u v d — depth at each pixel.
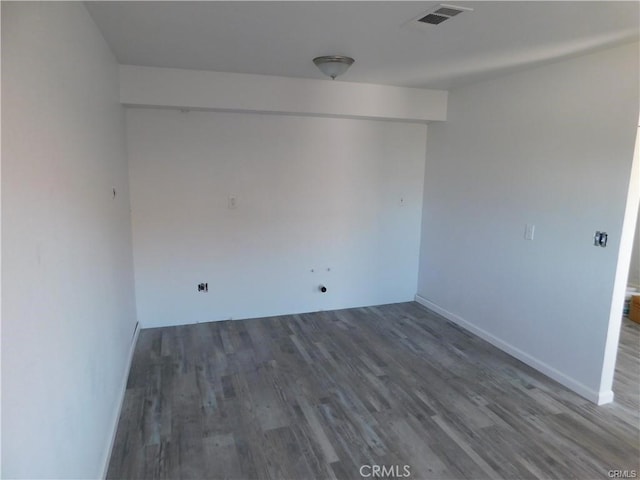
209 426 2.55
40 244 1.32
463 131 4.10
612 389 3.08
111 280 2.62
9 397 1.05
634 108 2.57
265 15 2.18
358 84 3.98
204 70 3.51
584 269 2.93
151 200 3.89
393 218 4.77
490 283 3.83
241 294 4.34
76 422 1.67
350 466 2.24
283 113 3.96
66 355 1.56
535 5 1.99
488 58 2.97
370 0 1.97
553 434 2.55
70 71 1.76
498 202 3.68
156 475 2.15
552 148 3.13
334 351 3.65
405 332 4.10
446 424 2.63
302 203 4.37
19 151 1.17
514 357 3.57
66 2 1.72
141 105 3.52
